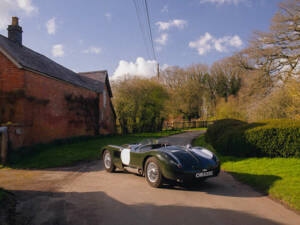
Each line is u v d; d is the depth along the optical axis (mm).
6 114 11656
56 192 5160
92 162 9438
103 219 3621
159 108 28047
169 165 5074
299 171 6012
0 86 11828
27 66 11922
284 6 20438
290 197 4293
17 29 15656
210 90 52250
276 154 8109
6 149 9102
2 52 11719
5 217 3637
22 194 5004
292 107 12742
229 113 26547
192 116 51312
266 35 22141
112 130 25781
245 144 8633
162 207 4121
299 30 20719
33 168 8297
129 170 6621
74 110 17344
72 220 3594
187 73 52250
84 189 5398
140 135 23656
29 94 12141
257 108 15461
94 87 21531
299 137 7691
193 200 4488
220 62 50688
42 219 3635
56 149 12570
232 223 3400
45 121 13562
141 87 26109
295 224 3348
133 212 3902
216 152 10789
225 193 4949
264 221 3459
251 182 5719
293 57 20438
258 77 22844
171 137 20984
